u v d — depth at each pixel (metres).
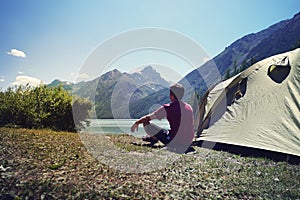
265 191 3.39
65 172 3.78
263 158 5.60
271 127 6.12
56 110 11.08
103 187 3.27
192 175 4.01
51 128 11.13
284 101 6.36
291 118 5.98
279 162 5.17
